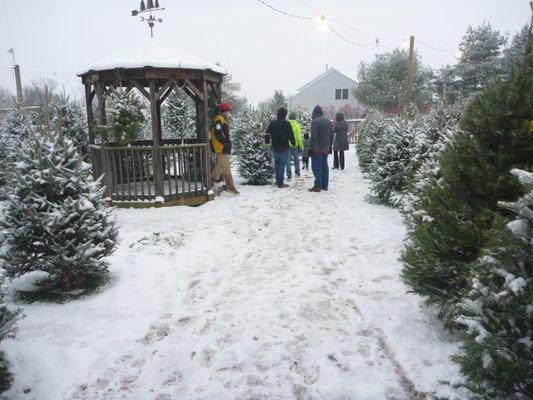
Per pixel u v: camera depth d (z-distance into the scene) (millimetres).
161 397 2820
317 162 9828
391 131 8422
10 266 4055
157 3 9023
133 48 8594
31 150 4215
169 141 11000
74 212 4129
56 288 4512
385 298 4125
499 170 3010
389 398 2725
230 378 2977
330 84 50094
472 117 3199
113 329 3699
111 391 2902
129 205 8453
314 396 2768
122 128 8148
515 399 2188
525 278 2137
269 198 9188
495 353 2146
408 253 3504
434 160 4664
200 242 6043
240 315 3881
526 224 2174
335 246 5801
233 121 17250
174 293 4414
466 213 3145
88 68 8211
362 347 3297
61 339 3516
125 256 5469
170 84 8367
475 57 29391
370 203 8508
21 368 3123
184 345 3424
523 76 3041
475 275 2529
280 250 5664
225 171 9656
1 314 3082
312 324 3672
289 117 12438
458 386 2590
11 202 4082
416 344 3273
